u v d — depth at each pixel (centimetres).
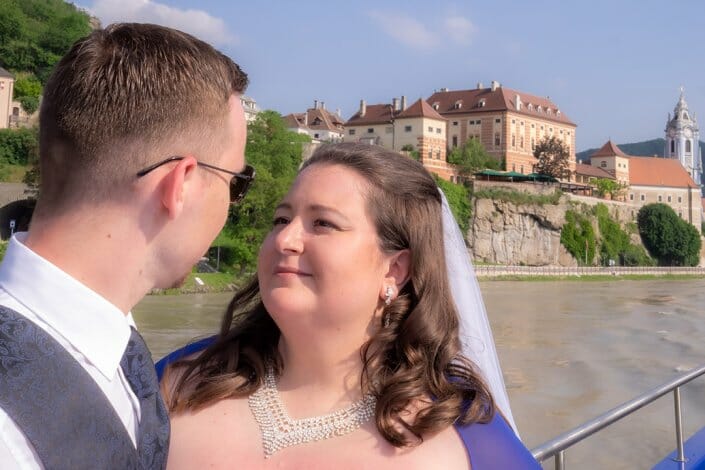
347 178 199
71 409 128
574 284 8125
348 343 198
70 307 137
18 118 7250
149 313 3312
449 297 208
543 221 9350
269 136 5709
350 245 193
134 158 142
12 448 119
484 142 10519
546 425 1482
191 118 148
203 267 4691
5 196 5009
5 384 122
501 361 2350
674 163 13288
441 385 189
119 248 145
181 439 196
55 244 143
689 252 11362
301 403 197
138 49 145
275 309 195
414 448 179
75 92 141
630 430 1353
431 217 209
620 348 2756
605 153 12712
